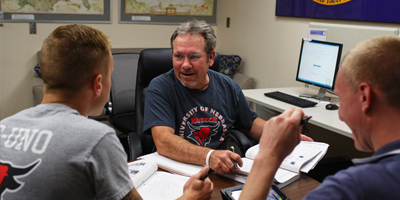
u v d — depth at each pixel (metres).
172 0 4.04
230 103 1.72
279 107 2.29
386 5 2.49
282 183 1.21
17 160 0.73
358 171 0.59
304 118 0.73
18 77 3.53
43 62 0.82
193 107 1.62
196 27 1.54
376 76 0.61
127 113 2.85
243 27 3.94
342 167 2.10
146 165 1.24
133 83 2.79
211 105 1.65
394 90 0.60
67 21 3.59
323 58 2.48
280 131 0.71
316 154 1.35
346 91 0.67
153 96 1.60
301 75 2.69
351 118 0.68
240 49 4.03
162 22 4.06
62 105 0.82
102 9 3.72
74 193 0.73
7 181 0.72
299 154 1.35
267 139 0.73
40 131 0.76
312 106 2.33
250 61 3.88
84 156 0.73
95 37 0.84
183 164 1.34
